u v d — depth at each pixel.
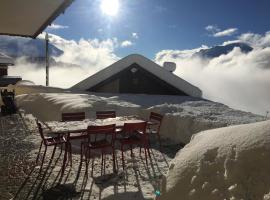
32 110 14.34
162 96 16.86
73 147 8.32
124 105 12.22
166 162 7.27
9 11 7.28
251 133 3.62
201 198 3.35
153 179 6.06
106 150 8.13
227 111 11.16
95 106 11.82
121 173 6.39
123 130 6.90
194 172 3.67
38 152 7.77
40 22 8.52
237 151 3.48
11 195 5.30
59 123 7.27
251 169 3.22
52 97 14.32
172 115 9.90
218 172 3.47
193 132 9.05
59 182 5.92
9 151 7.89
